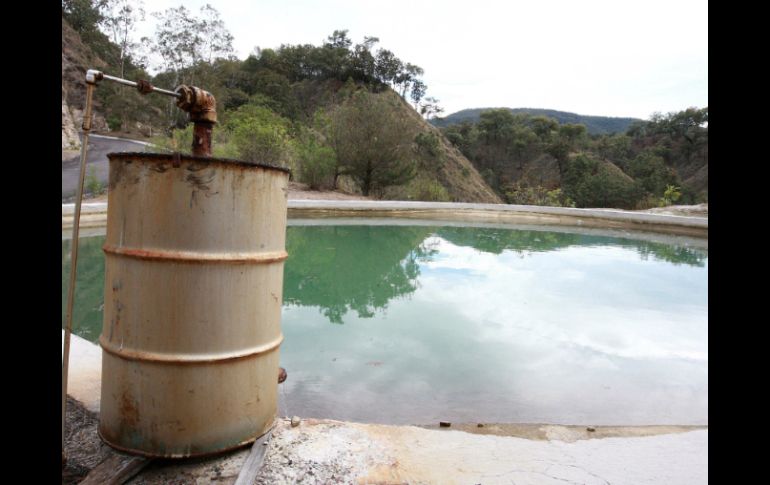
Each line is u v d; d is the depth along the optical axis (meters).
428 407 2.68
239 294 1.59
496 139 98.00
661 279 6.63
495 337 3.99
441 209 14.48
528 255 8.33
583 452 1.91
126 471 1.52
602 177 66.62
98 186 12.04
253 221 1.61
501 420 2.56
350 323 4.27
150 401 1.55
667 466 1.82
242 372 1.62
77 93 37.56
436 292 5.55
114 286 1.57
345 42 81.12
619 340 4.01
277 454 1.71
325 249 8.06
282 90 52.97
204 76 30.78
